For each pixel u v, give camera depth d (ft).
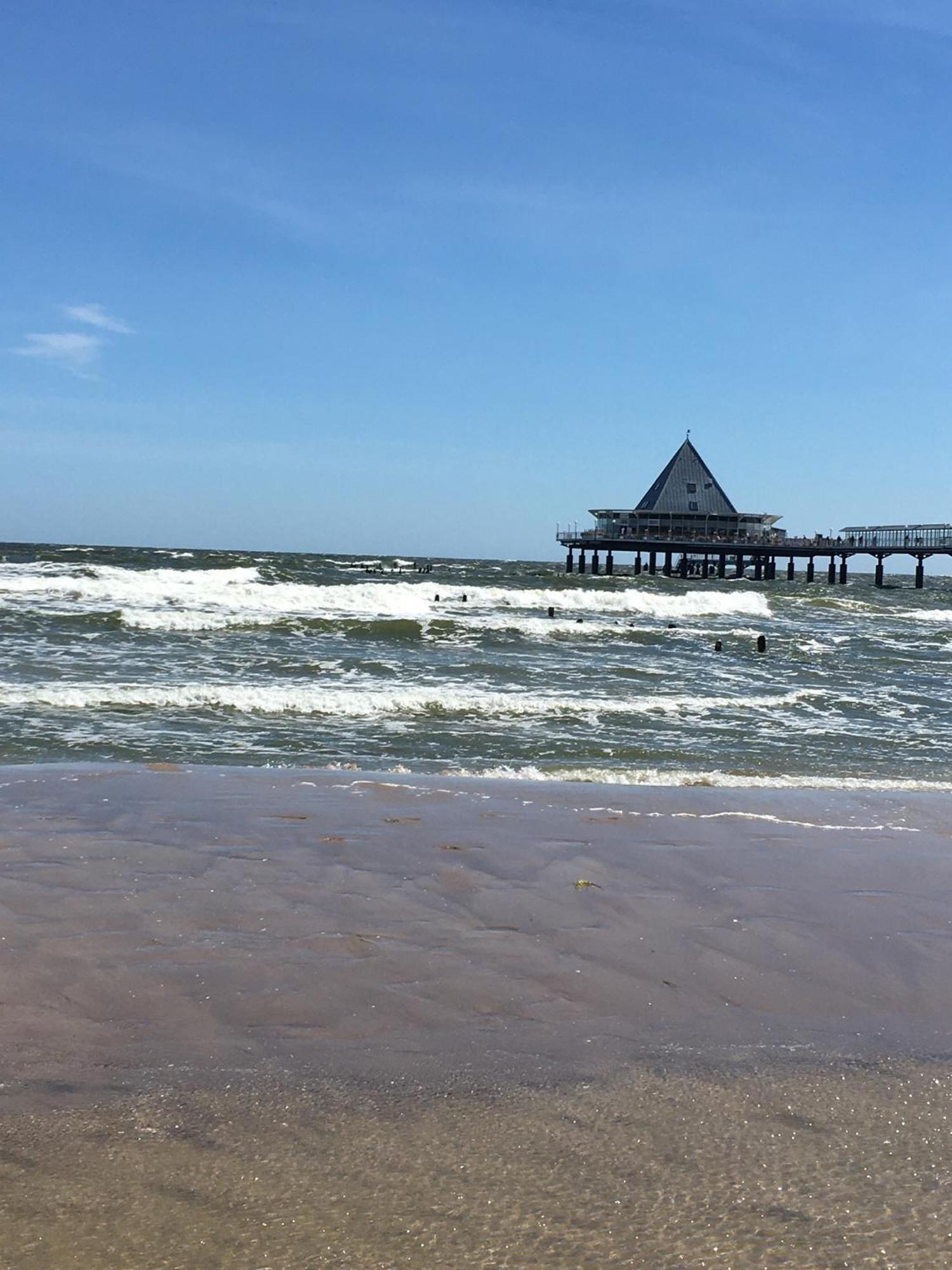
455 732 45.62
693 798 31.86
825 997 15.47
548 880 21.77
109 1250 8.06
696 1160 9.77
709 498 290.76
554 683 62.54
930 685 70.18
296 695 50.06
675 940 18.11
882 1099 11.28
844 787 35.37
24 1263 7.82
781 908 20.25
